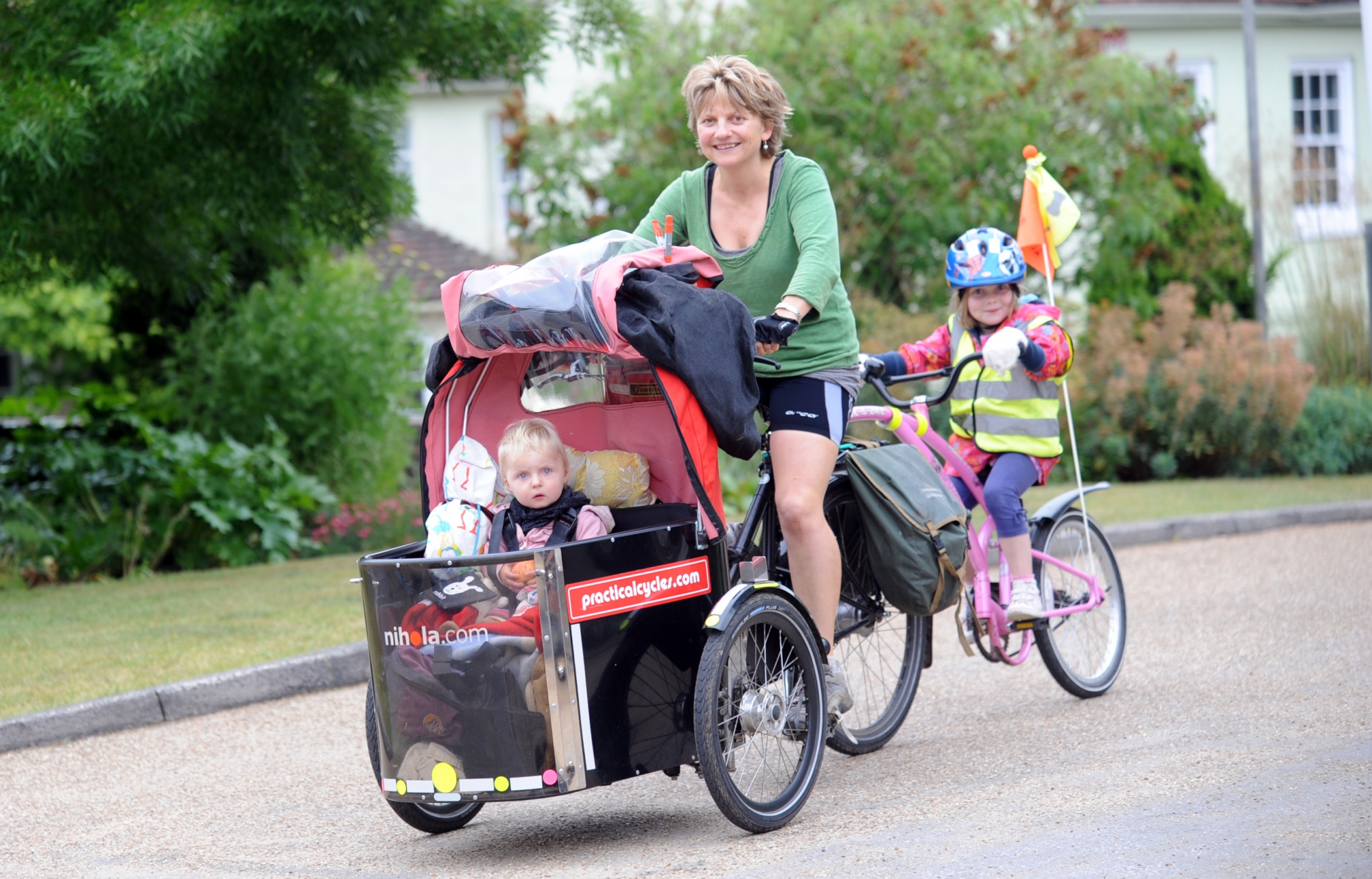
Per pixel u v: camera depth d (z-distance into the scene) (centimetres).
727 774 1425
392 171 4050
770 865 1354
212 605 2988
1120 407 4850
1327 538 3588
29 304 5625
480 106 7381
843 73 5028
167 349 4762
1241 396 4841
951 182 5034
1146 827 1388
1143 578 3138
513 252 5362
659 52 5038
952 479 1956
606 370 1581
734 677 1477
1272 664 2169
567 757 1370
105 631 2712
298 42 3328
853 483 1728
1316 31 7156
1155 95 5331
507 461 1492
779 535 1714
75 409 3934
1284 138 6519
